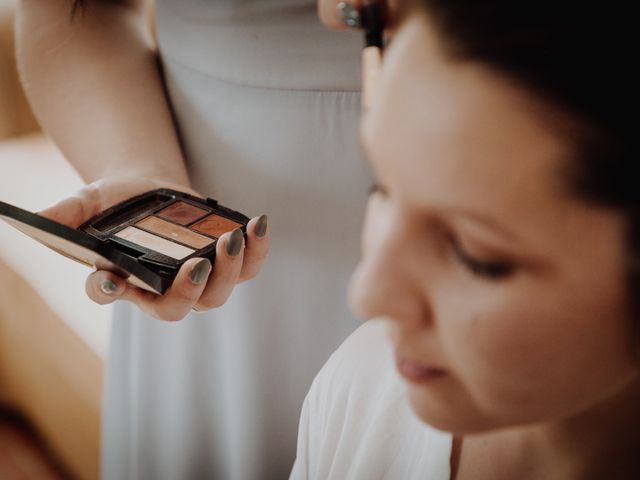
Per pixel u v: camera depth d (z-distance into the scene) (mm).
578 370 290
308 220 855
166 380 1070
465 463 503
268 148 841
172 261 698
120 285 691
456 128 249
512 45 238
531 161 245
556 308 273
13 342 1525
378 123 271
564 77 236
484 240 265
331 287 885
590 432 414
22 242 1506
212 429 1085
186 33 856
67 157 912
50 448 1602
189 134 926
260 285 919
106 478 1228
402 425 539
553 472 445
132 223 767
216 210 805
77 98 896
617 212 250
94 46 908
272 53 788
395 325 311
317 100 789
